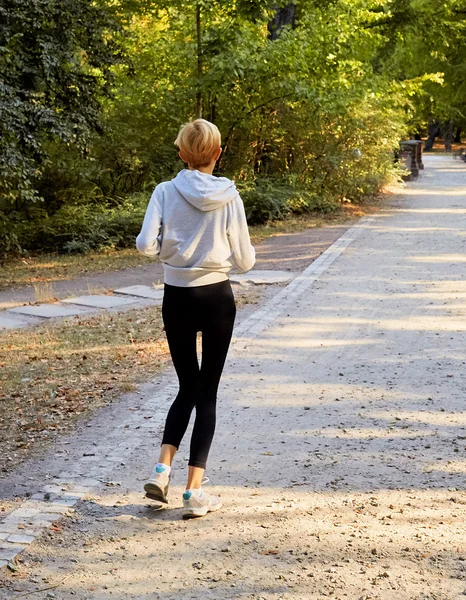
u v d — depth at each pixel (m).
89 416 6.27
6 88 14.17
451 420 5.90
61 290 12.90
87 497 4.66
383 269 13.27
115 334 9.44
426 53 37.25
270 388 6.87
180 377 4.56
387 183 29.45
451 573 3.63
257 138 22.67
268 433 5.73
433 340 8.48
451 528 4.11
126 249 17.81
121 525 4.29
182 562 3.84
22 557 3.90
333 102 21.03
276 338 8.74
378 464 5.07
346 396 6.58
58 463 5.24
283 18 23.42
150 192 20.50
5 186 15.99
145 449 5.46
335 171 23.61
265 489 4.73
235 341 8.62
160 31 21.59
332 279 12.48
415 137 86.50
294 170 23.33
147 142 21.28
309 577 3.63
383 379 7.06
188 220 4.27
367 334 8.84
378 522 4.21
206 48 20.11
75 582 3.66
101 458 5.28
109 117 20.64
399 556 3.81
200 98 20.61
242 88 21.02
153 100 20.81
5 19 14.55
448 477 4.82
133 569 3.78
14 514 4.39
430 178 38.03
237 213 4.33
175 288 4.33
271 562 3.80
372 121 24.41
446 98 44.69
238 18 20.22
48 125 15.07
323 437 5.61
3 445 5.66
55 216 18.34
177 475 5.04
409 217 21.38
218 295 4.32
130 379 7.34
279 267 14.04
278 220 21.17
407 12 27.61
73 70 16.88
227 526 4.23
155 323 10.00
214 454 5.35
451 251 15.09
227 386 6.95
